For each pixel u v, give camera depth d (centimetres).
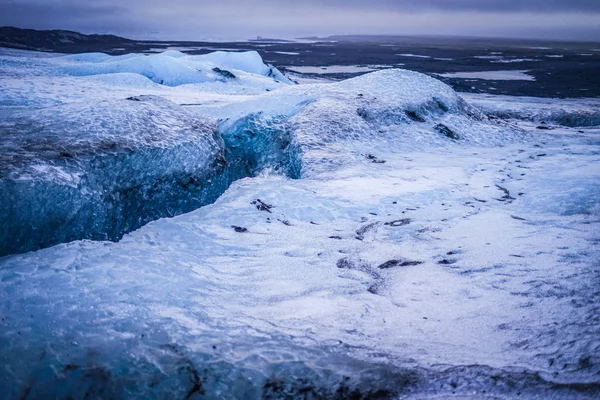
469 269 635
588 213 844
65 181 737
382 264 673
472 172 1203
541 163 1279
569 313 492
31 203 680
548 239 725
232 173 1380
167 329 480
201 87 3078
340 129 1472
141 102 1208
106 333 466
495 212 890
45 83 2250
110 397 396
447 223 840
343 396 397
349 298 566
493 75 6116
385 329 492
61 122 1009
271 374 422
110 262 631
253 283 609
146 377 414
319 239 782
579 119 2234
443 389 399
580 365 405
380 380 412
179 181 958
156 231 798
